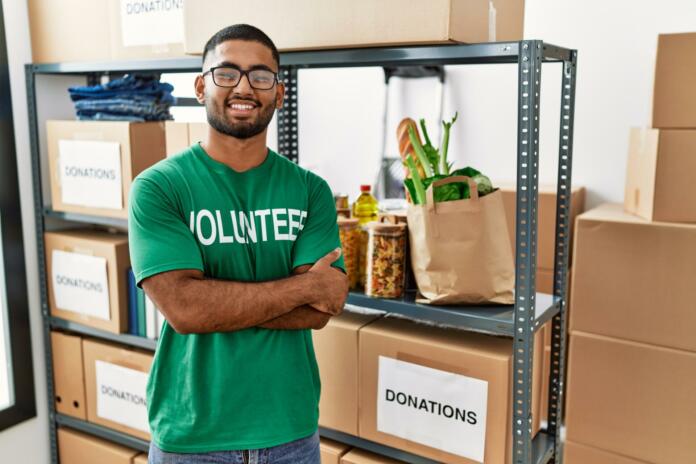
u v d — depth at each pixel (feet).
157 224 4.37
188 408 4.60
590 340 7.51
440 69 10.71
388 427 5.63
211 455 4.59
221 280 4.40
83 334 8.07
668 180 6.86
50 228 8.24
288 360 4.69
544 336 5.98
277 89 4.71
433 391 5.33
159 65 6.68
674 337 7.01
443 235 5.05
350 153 12.60
